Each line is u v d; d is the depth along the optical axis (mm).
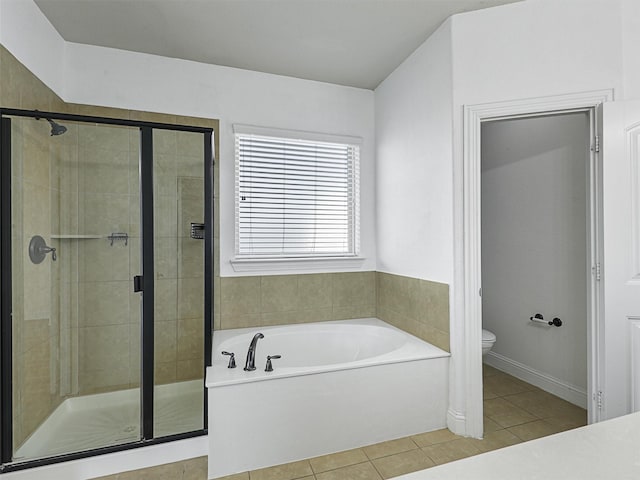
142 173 2145
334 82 3145
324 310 3135
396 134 2914
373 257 3295
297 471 1902
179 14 2221
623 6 1966
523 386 2949
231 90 2873
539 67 2078
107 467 1901
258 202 2977
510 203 3199
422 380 2250
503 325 3295
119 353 2119
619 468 590
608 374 1915
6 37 1818
